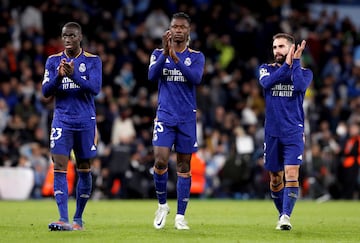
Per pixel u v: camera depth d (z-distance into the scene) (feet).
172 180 190.90
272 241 80.12
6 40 225.97
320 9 287.89
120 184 192.34
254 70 242.99
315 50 259.39
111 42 230.68
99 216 119.14
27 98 206.39
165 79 92.84
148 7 255.50
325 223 109.19
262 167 199.41
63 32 90.27
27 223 101.50
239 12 263.90
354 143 202.69
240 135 206.49
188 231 90.12
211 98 222.89
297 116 94.89
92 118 90.63
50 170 185.16
